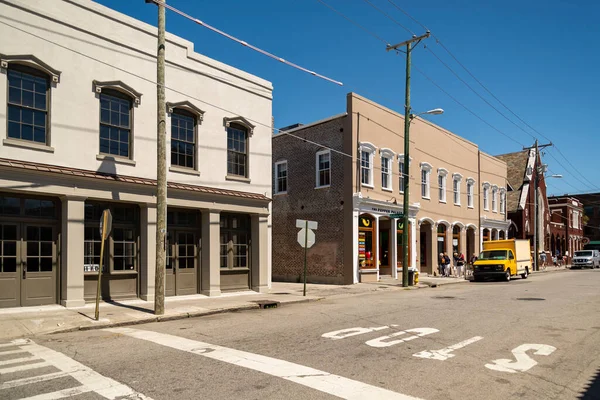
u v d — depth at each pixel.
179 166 15.68
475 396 5.82
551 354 8.05
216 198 16.50
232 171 17.56
